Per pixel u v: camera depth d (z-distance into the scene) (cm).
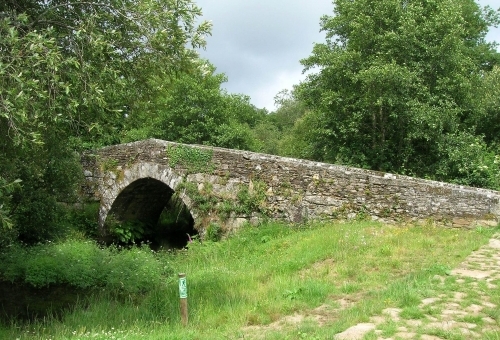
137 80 795
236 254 1181
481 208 1074
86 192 1722
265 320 625
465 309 561
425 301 597
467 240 944
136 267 1033
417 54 1673
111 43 720
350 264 862
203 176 1405
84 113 720
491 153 1594
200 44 750
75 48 695
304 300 693
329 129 1791
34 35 587
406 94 1600
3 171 818
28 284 974
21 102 557
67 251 1143
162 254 1333
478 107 1744
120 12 721
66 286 975
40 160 1052
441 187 1118
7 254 1090
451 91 1661
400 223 1145
